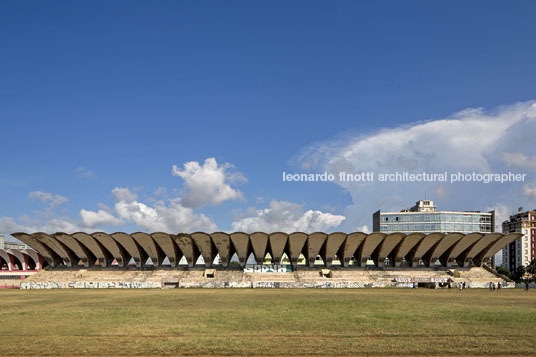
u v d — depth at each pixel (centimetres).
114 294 6047
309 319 2941
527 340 2159
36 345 2041
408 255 9550
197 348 1969
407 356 1838
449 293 6241
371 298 5031
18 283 9288
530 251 14588
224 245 8925
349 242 8981
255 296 5456
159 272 8988
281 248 9081
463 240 8975
